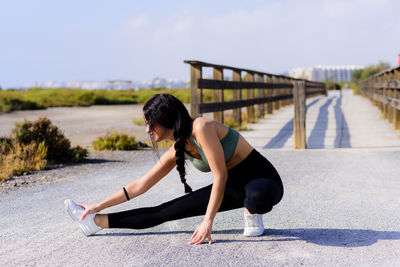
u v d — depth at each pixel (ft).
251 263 7.50
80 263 7.75
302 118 21.83
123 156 22.70
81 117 61.05
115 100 112.57
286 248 8.21
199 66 24.11
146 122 7.77
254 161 8.23
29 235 9.55
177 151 7.66
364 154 19.79
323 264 7.43
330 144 23.52
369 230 9.27
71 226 10.14
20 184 15.38
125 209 11.47
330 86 176.04
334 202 11.73
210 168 8.32
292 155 20.03
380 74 40.78
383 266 7.31
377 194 12.54
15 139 21.18
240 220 10.18
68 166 19.39
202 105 24.71
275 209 11.13
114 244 8.73
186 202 8.52
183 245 8.50
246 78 38.81
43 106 85.46
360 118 39.47
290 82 63.72
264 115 45.44
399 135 26.11
